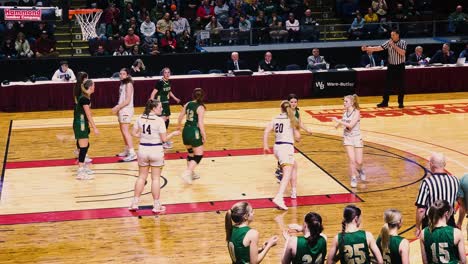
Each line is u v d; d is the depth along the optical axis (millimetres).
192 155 13914
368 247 7605
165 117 16344
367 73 22625
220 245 10836
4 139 17781
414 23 26000
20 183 14141
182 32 25125
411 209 12383
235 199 13016
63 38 25531
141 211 12422
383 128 18406
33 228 11688
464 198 9141
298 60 24734
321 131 18125
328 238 11023
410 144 16797
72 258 10414
